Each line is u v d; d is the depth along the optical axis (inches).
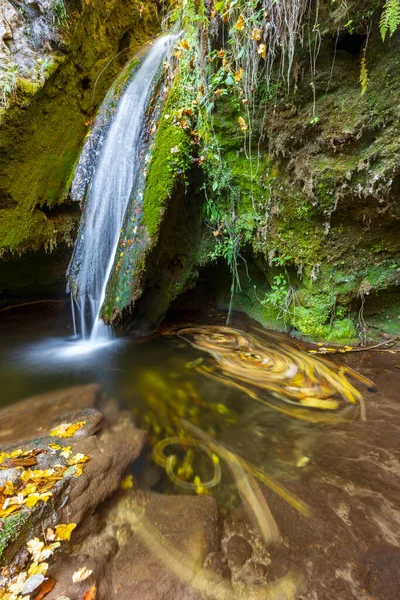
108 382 145.8
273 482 86.4
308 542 68.2
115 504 78.7
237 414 121.3
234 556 65.3
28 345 194.4
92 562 62.4
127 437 103.4
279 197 165.9
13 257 212.5
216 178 176.7
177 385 143.6
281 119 146.9
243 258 200.4
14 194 199.6
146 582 59.6
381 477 85.7
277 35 129.7
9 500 72.0
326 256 168.7
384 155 130.6
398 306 173.6
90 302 210.8
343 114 133.0
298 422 114.4
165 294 200.8
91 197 222.1
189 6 150.5
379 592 57.5
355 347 168.7
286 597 57.4
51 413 117.2
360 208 148.6
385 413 114.1
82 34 231.1
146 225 164.6
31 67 195.5
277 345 180.7
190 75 168.2
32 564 61.5
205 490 84.9
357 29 117.5
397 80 119.0
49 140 214.4
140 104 213.6
